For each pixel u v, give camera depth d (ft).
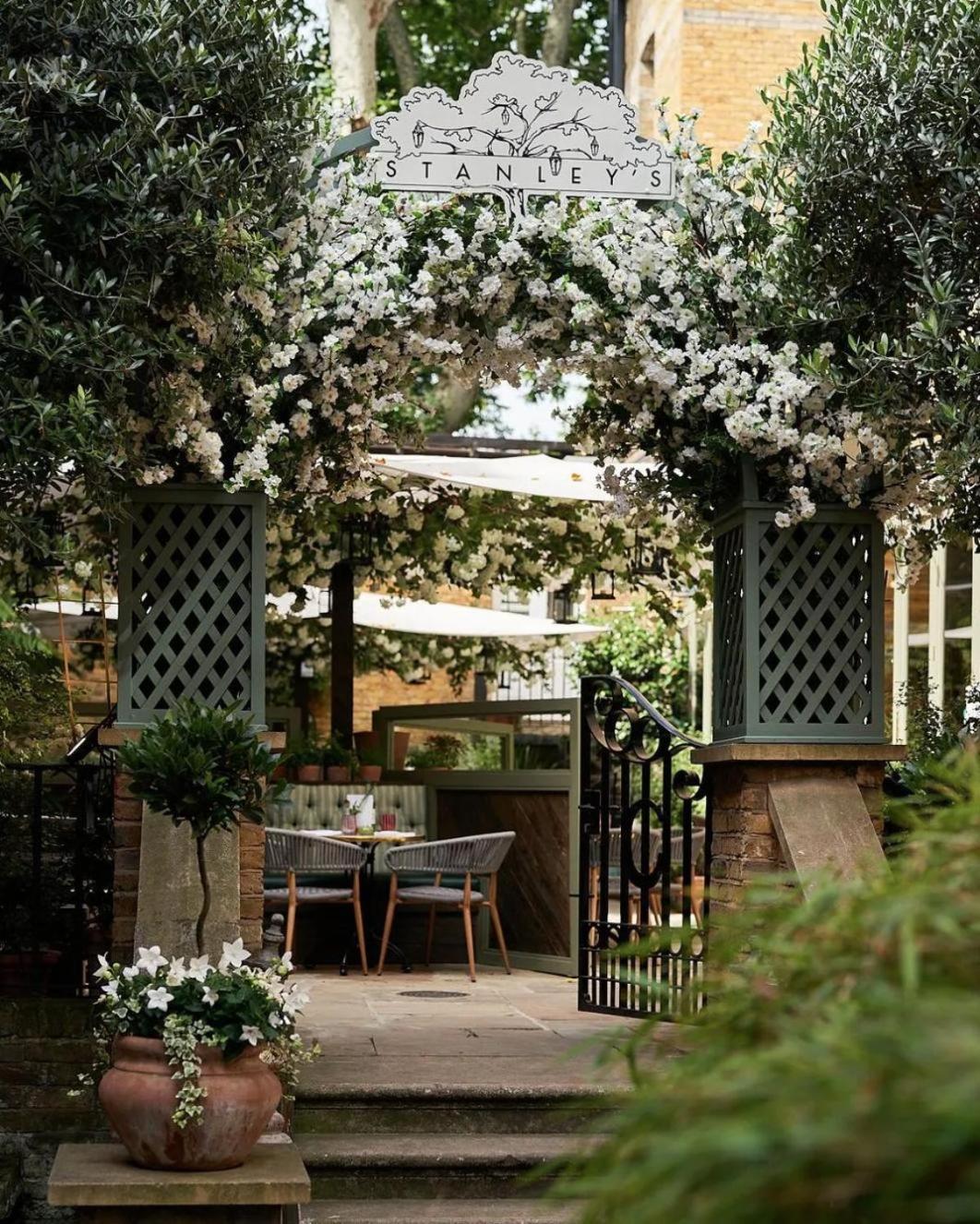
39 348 15.70
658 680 53.88
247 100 17.42
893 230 18.63
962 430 18.31
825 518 19.81
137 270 16.56
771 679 19.63
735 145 53.72
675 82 54.39
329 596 37.47
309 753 33.40
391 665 43.37
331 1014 24.00
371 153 19.51
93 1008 18.16
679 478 20.44
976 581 32.17
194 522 18.76
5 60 16.33
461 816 32.55
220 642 18.75
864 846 18.75
